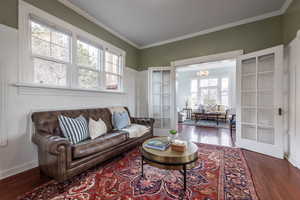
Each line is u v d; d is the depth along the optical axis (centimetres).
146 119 347
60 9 240
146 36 383
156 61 427
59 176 153
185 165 155
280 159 242
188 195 149
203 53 352
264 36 284
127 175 189
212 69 773
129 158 246
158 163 160
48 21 224
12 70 187
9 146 185
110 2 249
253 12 276
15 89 189
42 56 219
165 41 409
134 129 284
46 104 222
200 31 352
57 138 162
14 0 188
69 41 258
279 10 267
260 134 279
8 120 184
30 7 203
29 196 147
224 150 284
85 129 219
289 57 240
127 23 317
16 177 182
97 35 311
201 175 188
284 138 250
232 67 716
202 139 368
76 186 163
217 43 334
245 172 196
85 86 291
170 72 403
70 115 236
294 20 227
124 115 314
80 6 260
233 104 711
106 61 343
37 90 211
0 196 147
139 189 159
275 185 168
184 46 380
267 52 260
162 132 416
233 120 434
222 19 301
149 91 418
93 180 176
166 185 167
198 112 686
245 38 302
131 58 423
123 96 392
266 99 271
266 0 242
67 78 256
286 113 247
